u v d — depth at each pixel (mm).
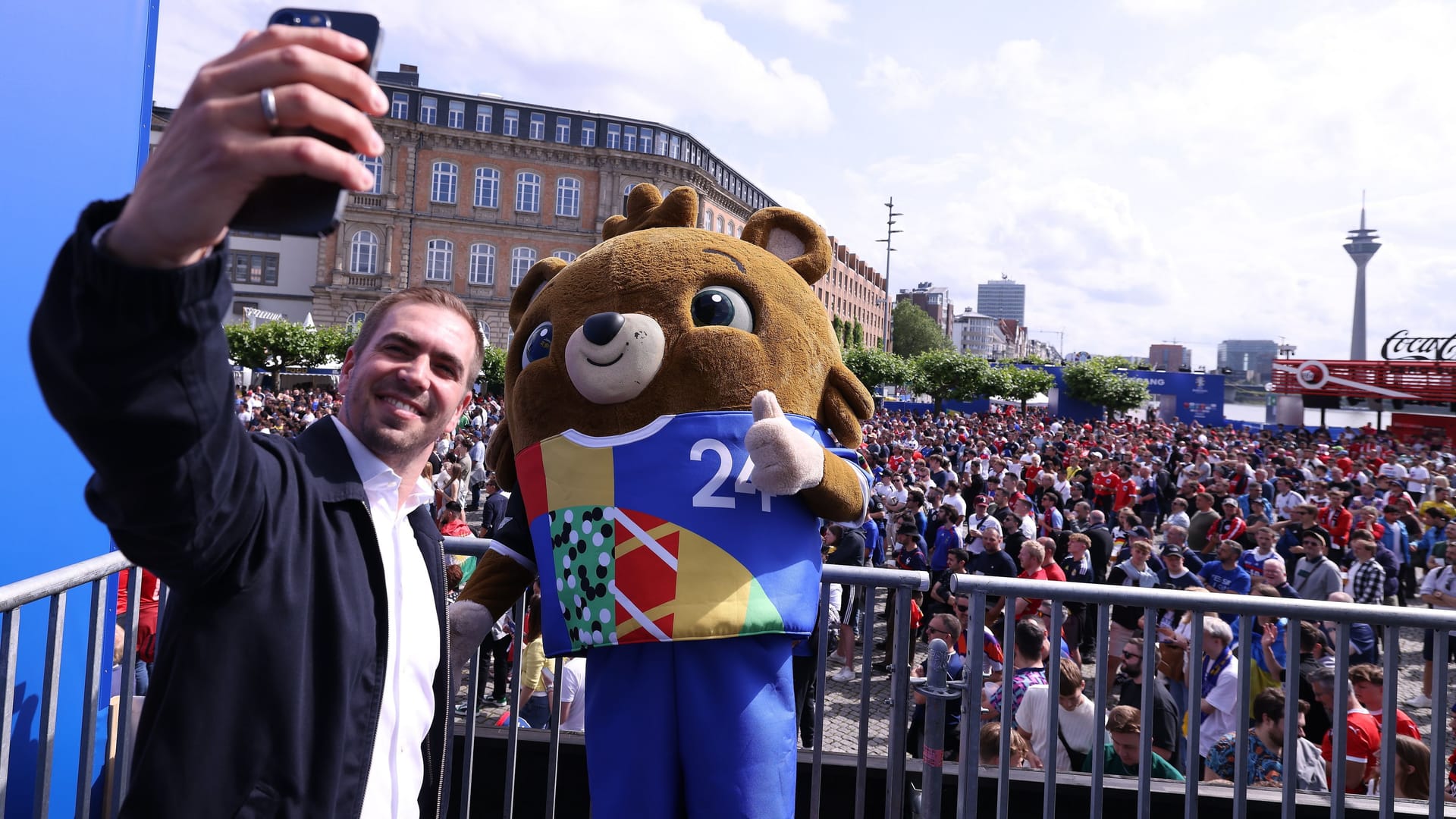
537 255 51344
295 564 1209
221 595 1138
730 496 1988
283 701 1160
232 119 701
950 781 2861
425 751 1495
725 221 62531
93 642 1884
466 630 2125
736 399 2068
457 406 1479
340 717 1223
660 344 2061
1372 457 22141
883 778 2916
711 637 1896
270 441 1272
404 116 49438
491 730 2980
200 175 707
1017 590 2338
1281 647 4875
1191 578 7199
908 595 2432
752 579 1949
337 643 1233
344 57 751
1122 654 5781
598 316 2055
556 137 52438
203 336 828
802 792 2947
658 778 1901
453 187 49969
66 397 801
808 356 2209
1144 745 2330
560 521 2047
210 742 1117
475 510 15586
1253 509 12906
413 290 1488
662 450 2014
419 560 1487
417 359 1410
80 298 772
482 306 50469
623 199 52531
